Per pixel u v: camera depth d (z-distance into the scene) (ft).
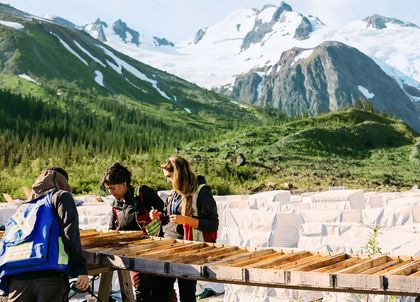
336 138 417.90
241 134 419.54
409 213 37.58
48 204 17.67
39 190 18.45
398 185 265.13
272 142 401.29
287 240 38.50
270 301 31.22
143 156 342.85
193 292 22.82
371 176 295.48
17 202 56.65
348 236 33.35
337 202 45.57
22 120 508.53
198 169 282.56
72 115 590.14
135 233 24.31
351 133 431.84
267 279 16.74
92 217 49.42
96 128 531.91
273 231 38.47
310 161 346.33
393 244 29.40
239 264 18.26
